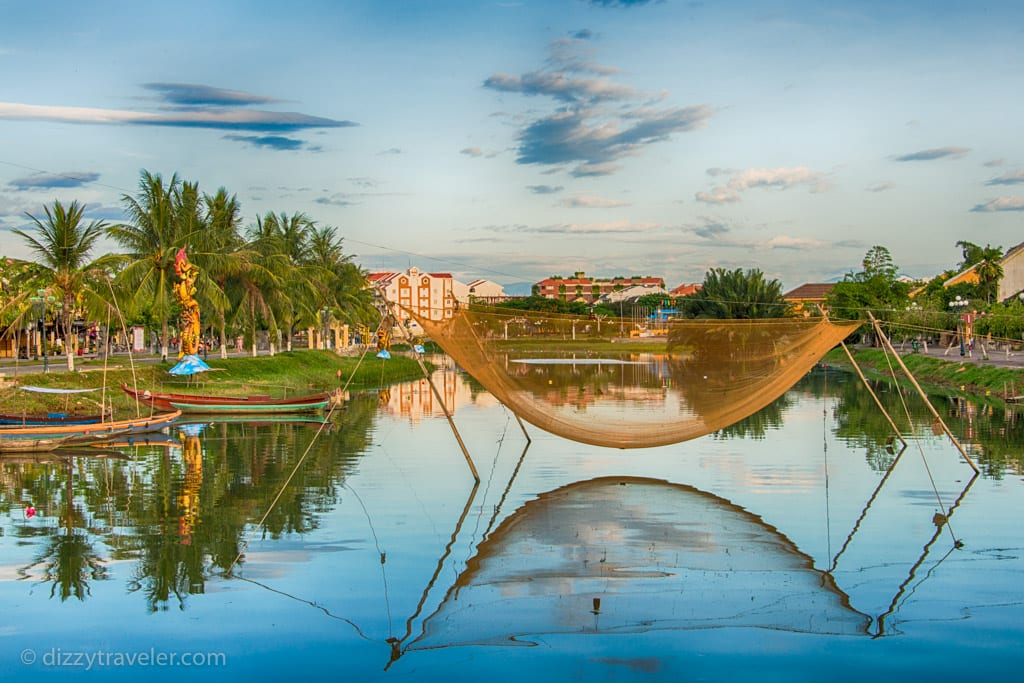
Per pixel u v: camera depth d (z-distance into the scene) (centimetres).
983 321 5306
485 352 1892
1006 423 2984
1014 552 1432
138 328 6662
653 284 17600
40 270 3666
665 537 1548
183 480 2069
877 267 10219
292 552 1458
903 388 4556
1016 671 998
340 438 2808
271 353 5553
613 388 2084
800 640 1086
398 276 14812
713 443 2636
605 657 1042
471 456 2423
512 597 1241
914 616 1159
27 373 3516
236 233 5141
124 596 1252
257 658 1045
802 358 1836
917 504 1773
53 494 1909
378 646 1081
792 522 1645
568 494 1911
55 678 988
